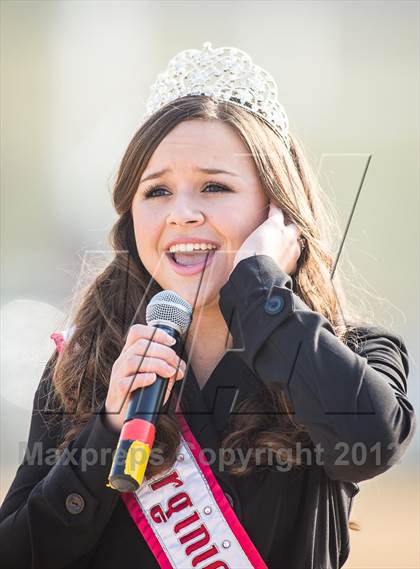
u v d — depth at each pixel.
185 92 9.56
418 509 27.38
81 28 55.59
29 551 8.71
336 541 9.19
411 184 41.12
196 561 8.66
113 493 8.53
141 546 8.88
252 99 9.43
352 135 52.53
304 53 55.12
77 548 8.66
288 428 8.79
